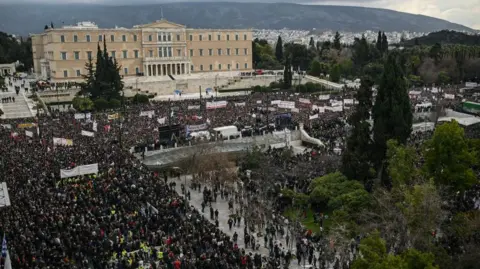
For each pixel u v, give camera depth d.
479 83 148.12
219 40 176.88
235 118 90.88
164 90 149.38
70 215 42.28
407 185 44.41
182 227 42.03
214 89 156.12
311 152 69.75
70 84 132.75
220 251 38.00
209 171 64.62
